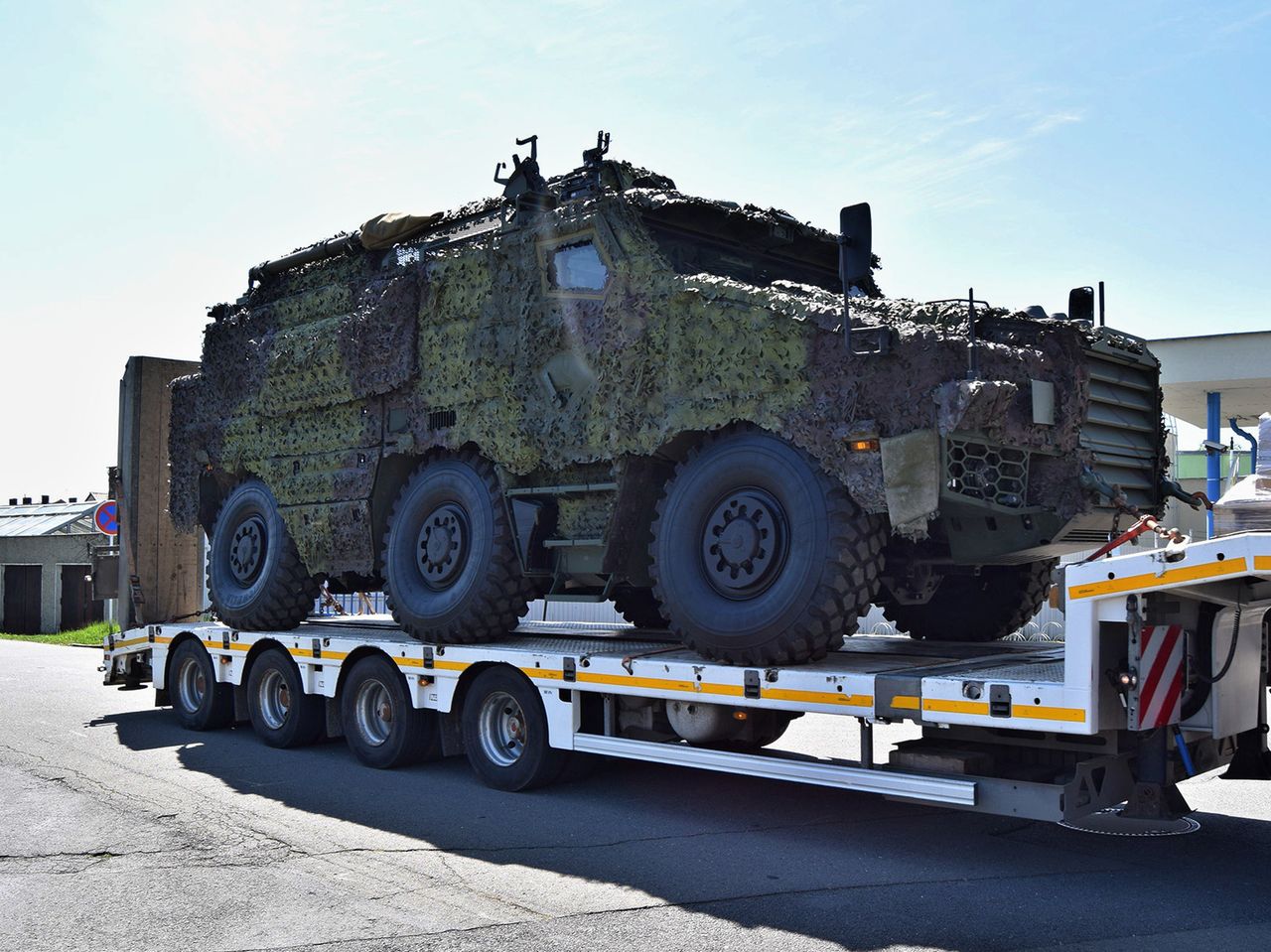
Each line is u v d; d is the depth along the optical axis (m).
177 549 11.87
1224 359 14.96
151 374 11.77
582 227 7.40
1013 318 6.03
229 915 4.80
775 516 6.26
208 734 10.03
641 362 6.95
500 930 4.58
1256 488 4.98
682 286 6.79
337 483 9.10
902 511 5.71
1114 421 6.48
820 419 6.05
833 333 6.09
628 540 7.31
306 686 8.96
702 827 6.34
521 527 7.77
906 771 5.49
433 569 8.20
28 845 5.99
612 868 5.49
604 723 6.94
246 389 10.09
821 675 5.71
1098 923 4.54
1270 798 6.86
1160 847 5.79
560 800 7.09
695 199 7.41
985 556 6.34
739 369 6.44
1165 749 5.20
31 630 32.50
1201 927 4.47
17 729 10.28
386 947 4.39
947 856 5.66
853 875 5.33
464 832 6.25
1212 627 5.24
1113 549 5.16
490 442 7.87
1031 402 5.83
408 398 8.62
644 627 9.48
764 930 4.54
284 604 9.66
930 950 4.28
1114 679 4.91
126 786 7.57
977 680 5.18
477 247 8.11
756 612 6.16
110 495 12.74
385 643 8.28
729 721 6.46
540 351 7.59
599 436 7.16
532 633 8.74
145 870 5.51
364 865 5.58
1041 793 4.96
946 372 5.72
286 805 6.98
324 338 9.18
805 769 5.79
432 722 8.21
